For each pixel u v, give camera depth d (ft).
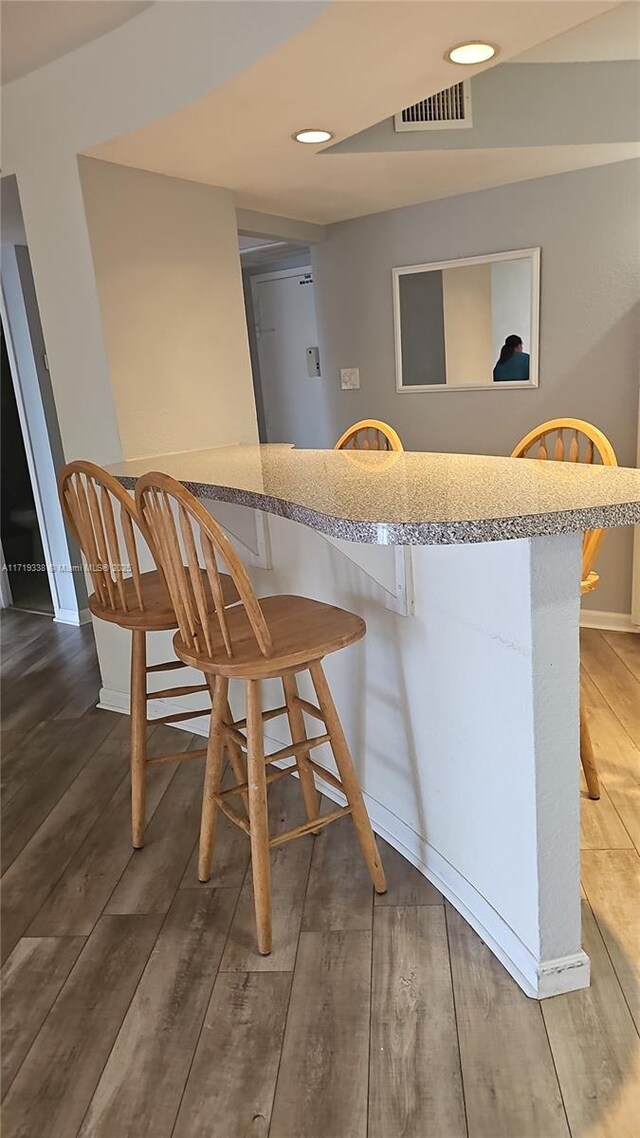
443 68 6.20
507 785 5.14
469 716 5.49
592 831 6.82
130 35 7.10
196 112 6.97
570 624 4.65
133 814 7.13
